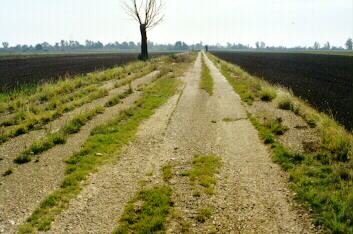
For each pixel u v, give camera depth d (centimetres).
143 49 4025
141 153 729
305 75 2620
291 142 760
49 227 425
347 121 978
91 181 573
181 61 4466
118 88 1730
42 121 1007
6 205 484
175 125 973
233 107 1224
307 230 414
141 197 509
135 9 3850
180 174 604
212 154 715
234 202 492
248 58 6706
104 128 909
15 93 1514
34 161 670
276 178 575
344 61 5206
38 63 4766
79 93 1498
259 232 413
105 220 443
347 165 603
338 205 460
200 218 445
